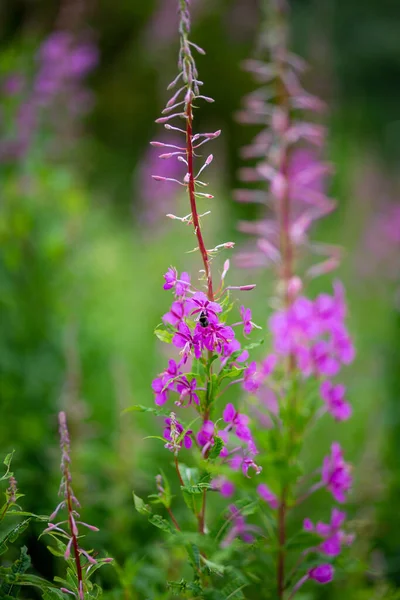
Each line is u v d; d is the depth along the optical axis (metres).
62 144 5.23
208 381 1.93
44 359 4.34
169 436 1.92
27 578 1.87
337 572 2.76
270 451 2.32
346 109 12.17
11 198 4.40
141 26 12.32
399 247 7.63
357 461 3.98
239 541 1.92
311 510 3.79
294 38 9.48
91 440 4.10
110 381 4.51
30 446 3.78
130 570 2.21
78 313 4.76
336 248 3.01
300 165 5.73
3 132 4.70
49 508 3.39
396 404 4.07
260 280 6.04
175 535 1.85
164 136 8.80
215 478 2.34
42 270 4.56
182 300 1.91
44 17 6.51
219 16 12.20
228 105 12.29
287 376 2.63
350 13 12.55
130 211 9.27
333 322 2.59
